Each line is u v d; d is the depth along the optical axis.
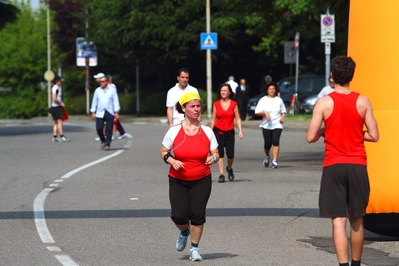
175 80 89.81
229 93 27.03
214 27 78.44
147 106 88.75
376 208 16.12
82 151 39.84
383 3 16.34
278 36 76.06
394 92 16.06
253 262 14.66
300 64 87.00
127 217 19.77
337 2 31.06
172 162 14.57
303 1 64.12
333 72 13.12
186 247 16.22
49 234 17.53
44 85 104.62
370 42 16.45
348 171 12.76
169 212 20.47
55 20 107.25
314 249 15.86
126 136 51.25
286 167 31.69
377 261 14.80
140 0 78.25
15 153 38.84
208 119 69.56
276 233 17.58
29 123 81.50
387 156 15.98
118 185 25.95
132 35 78.44
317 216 19.77
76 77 107.56
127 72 100.94
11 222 19.11
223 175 26.77
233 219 19.38
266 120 31.34
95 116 40.41
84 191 24.55
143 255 15.34
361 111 12.89
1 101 100.62
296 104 63.22
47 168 31.48
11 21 62.75
